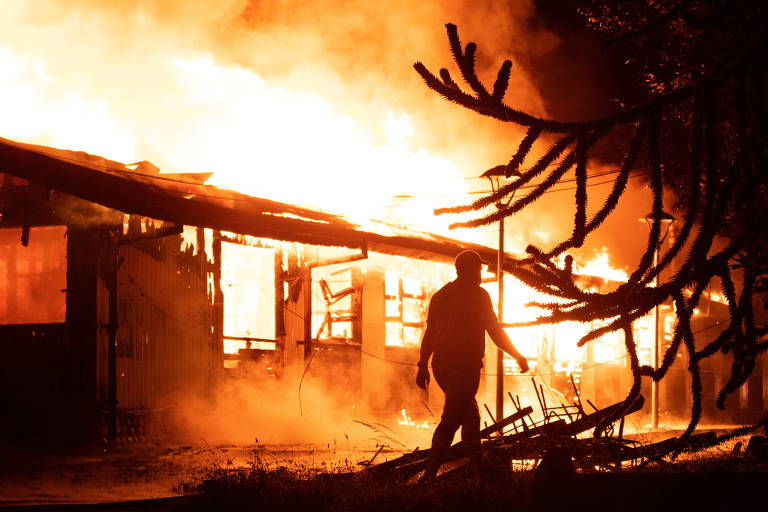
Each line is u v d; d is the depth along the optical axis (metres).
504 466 7.03
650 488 4.42
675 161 11.05
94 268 16.05
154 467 11.67
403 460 7.59
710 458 8.13
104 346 16.00
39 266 16.50
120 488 9.73
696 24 4.70
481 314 7.20
